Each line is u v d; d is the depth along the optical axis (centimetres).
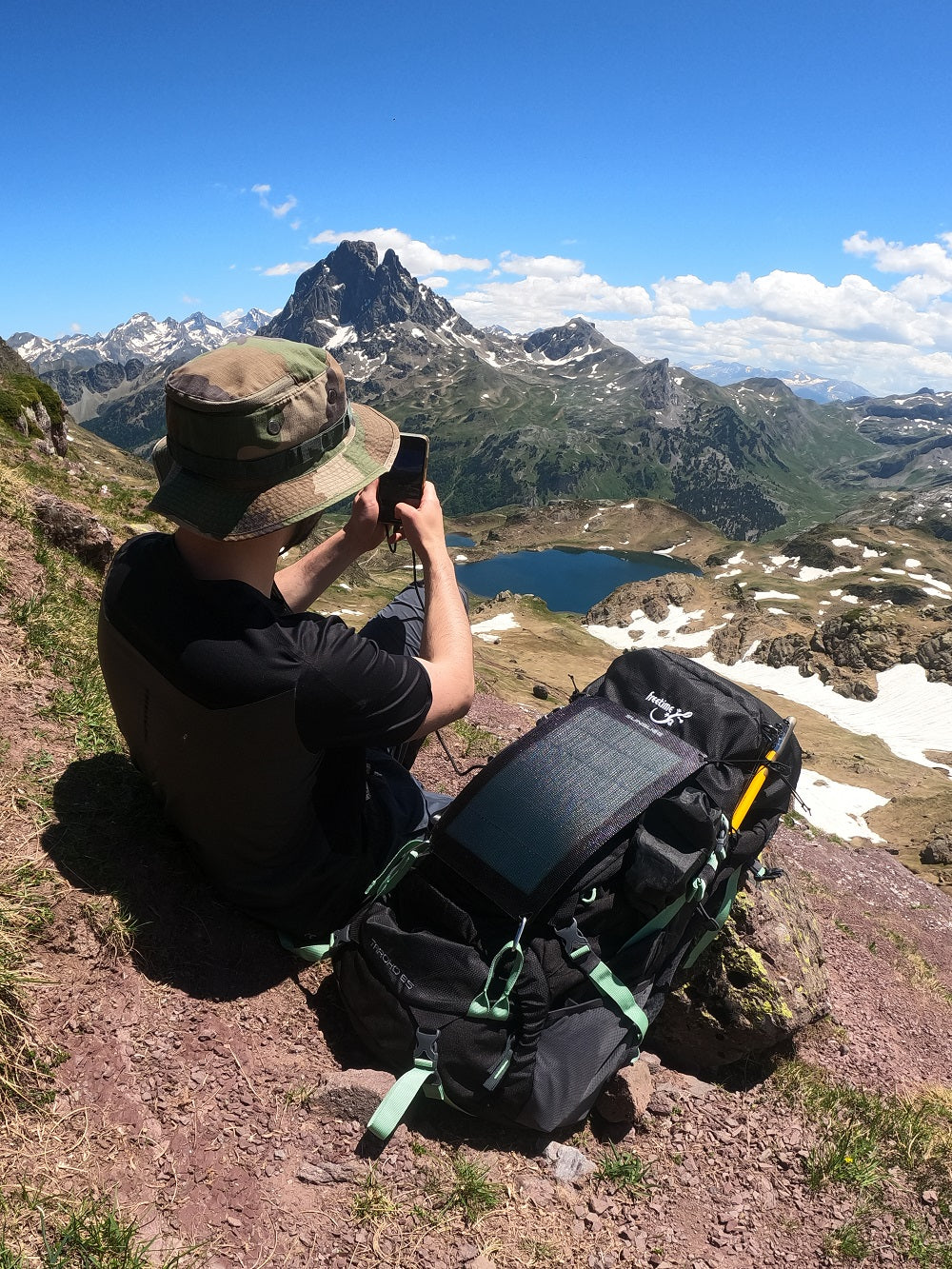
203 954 122
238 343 98
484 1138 117
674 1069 153
